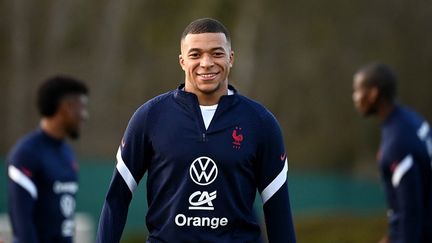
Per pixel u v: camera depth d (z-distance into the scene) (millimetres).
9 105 61531
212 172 9383
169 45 55062
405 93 56375
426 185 15289
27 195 14031
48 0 59969
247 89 50781
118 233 9836
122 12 57312
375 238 30469
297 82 56625
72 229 14961
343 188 46250
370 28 55375
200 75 9383
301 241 31031
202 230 9398
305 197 46344
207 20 9516
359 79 15961
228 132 9492
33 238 13945
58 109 14664
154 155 9578
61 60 60219
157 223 9594
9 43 60344
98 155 60312
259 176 9797
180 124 9492
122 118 60438
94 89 60219
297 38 54562
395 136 15227
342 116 58844
